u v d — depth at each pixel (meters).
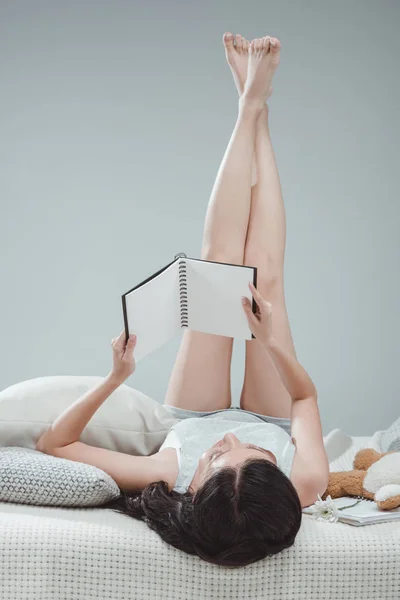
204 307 1.69
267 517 1.37
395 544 1.44
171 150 4.00
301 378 1.81
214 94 4.00
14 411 1.80
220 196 2.17
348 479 1.76
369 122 4.03
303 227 4.01
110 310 3.96
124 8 3.99
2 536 1.39
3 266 3.94
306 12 4.02
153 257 3.99
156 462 1.68
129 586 1.40
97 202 3.97
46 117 3.96
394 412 4.03
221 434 1.78
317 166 4.02
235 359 4.00
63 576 1.39
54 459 1.58
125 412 1.89
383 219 4.04
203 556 1.38
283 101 4.01
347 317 4.03
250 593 1.40
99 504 1.57
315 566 1.42
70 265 3.96
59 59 3.97
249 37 4.00
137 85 3.99
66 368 3.95
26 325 3.95
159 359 3.99
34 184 3.96
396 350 4.04
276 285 2.15
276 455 1.68
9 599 1.38
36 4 3.97
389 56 4.04
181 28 4.00
